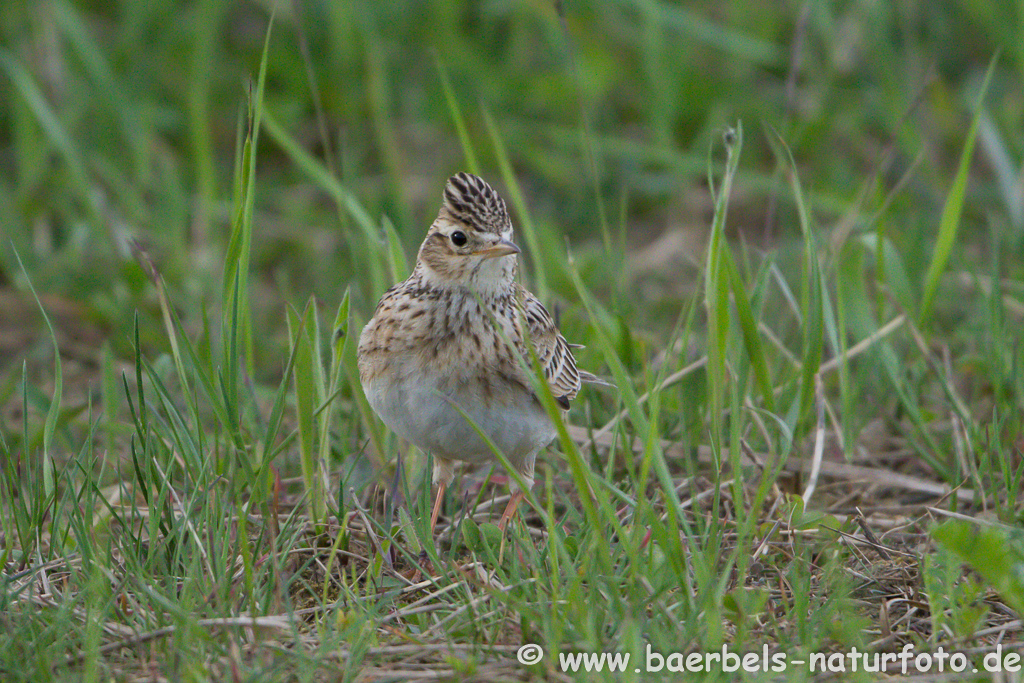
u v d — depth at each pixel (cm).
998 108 1945
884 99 1875
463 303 931
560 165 1902
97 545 865
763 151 1955
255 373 1423
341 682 757
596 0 2108
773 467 1082
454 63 2019
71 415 1147
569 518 965
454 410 936
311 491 972
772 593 879
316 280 1688
